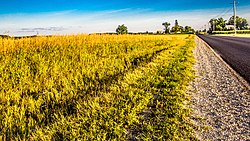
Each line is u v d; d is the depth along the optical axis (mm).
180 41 35375
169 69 10422
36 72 9031
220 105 5895
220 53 18578
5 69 8898
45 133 4336
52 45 14820
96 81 7992
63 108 5582
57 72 8766
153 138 4230
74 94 6602
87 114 5082
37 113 5383
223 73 10023
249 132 4414
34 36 16078
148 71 9633
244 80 8523
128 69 10078
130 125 4750
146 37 29094
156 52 17359
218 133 4406
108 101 5809
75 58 11727
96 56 12875
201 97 6590
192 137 4234
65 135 4242
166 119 4922
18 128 4648
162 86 7602
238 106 5785
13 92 6547
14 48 12875
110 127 4547
